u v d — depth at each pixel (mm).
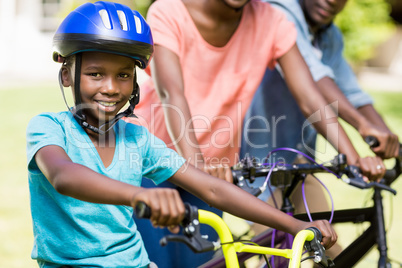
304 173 2762
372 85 16766
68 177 1810
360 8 11938
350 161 3014
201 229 3162
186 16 3053
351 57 12383
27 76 16016
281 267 2627
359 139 10047
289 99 3811
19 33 16766
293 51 3244
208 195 2230
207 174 2260
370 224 3082
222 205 2217
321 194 3646
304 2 3682
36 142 2010
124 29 2113
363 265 4758
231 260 1959
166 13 3027
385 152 3221
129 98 2256
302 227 2184
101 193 1759
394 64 20438
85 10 2129
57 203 2113
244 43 3191
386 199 6926
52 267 2135
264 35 3205
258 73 3242
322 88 3465
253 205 2188
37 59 16844
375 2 12078
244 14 3170
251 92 3273
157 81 2943
